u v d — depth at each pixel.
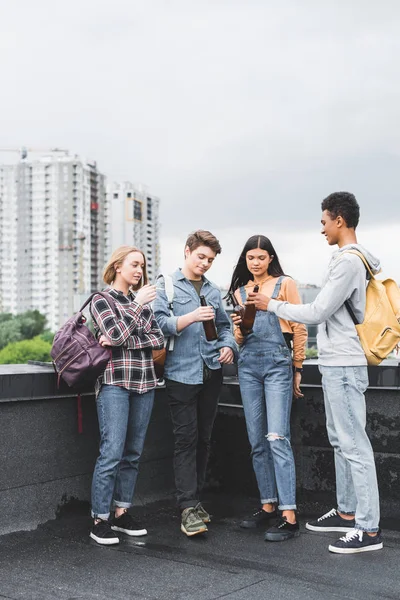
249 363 3.90
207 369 3.87
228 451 4.71
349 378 3.48
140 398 3.71
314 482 4.39
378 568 3.20
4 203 155.25
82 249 153.12
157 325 3.73
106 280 3.75
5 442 3.67
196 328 3.87
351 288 3.40
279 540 3.64
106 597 2.82
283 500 3.75
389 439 4.09
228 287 4.12
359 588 2.94
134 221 161.50
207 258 3.91
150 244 169.12
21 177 154.75
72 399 4.01
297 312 3.51
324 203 3.64
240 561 3.31
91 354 3.51
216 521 4.09
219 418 4.74
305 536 3.75
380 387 4.09
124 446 3.79
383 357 3.48
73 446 4.02
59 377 3.58
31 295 154.75
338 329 3.51
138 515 4.19
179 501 3.79
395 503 4.08
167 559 3.33
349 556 3.38
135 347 3.61
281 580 3.03
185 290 3.92
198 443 3.99
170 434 4.68
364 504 3.46
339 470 3.83
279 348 3.83
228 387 4.70
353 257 3.41
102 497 3.62
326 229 3.64
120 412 3.61
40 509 3.83
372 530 3.46
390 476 4.09
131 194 160.38
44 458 3.86
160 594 2.86
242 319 3.78
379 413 4.12
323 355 3.56
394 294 3.54
